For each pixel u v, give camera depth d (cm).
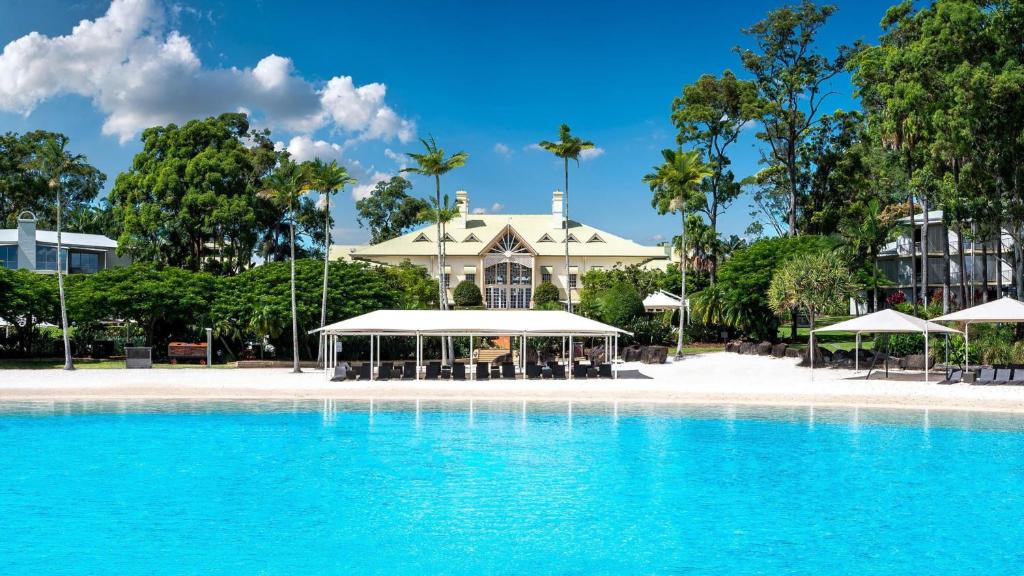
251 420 2434
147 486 1598
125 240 6631
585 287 7025
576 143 5359
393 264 8488
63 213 9262
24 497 1515
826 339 6000
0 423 2377
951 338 4059
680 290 6844
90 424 2353
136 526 1337
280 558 1182
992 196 4197
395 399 2897
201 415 2534
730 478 1661
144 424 2356
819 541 1260
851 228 5825
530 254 8406
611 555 1196
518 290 8425
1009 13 3878
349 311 4825
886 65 4347
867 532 1305
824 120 6962
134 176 6881
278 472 1719
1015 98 3775
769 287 5281
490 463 1809
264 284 4897
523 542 1257
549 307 6172
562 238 8738
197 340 5331
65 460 1841
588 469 1745
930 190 4694
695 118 6862
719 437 2123
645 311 6062
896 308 5334
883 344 4506
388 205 10706
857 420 2397
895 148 5353
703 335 6288
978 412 2544
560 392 2998
